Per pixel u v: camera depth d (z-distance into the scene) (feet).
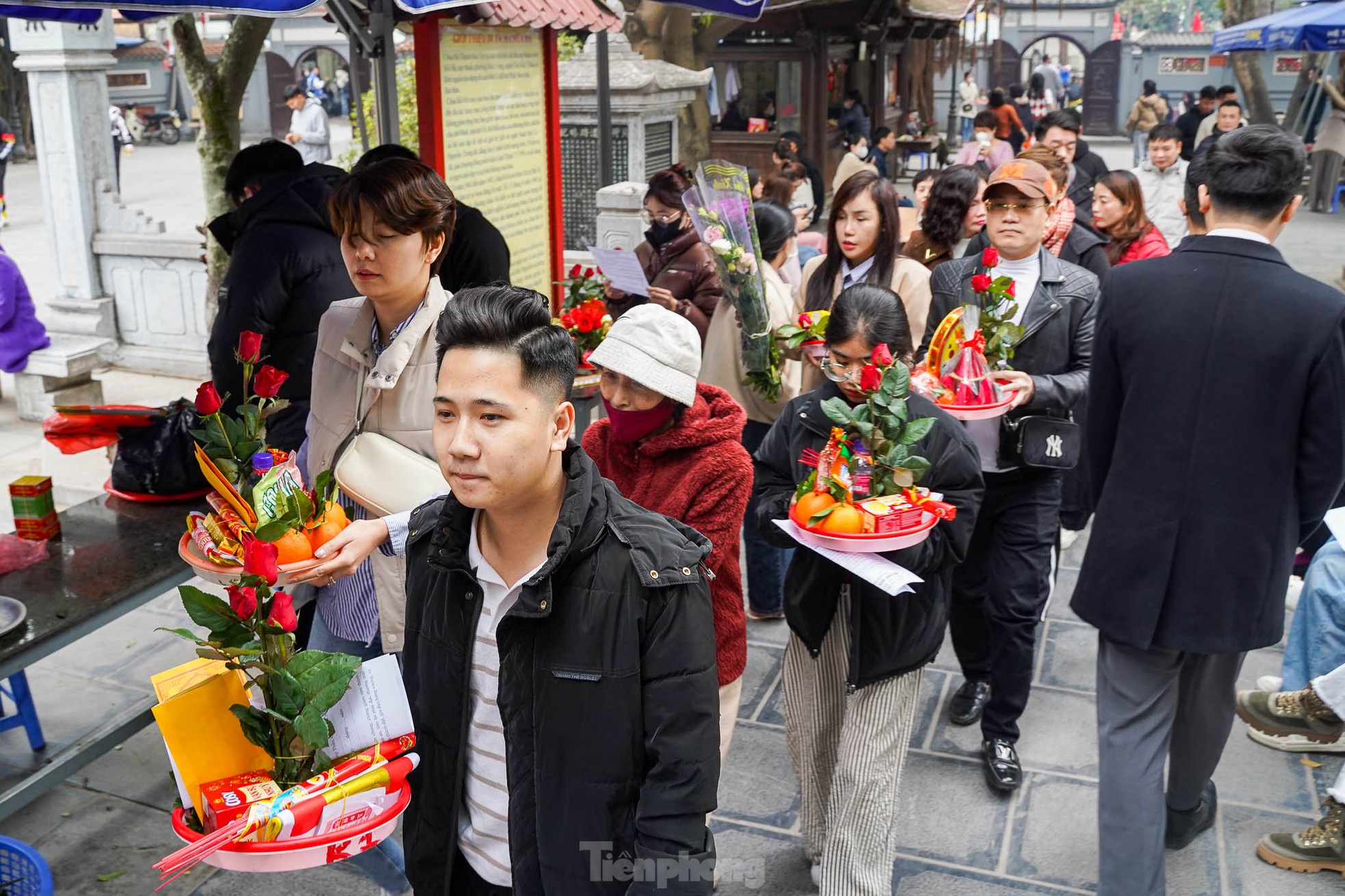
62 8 10.00
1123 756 9.07
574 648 5.64
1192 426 8.42
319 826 5.70
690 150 43.78
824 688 9.79
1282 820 11.19
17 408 24.12
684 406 8.29
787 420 9.71
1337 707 10.47
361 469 8.41
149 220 26.18
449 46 14.89
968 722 12.92
